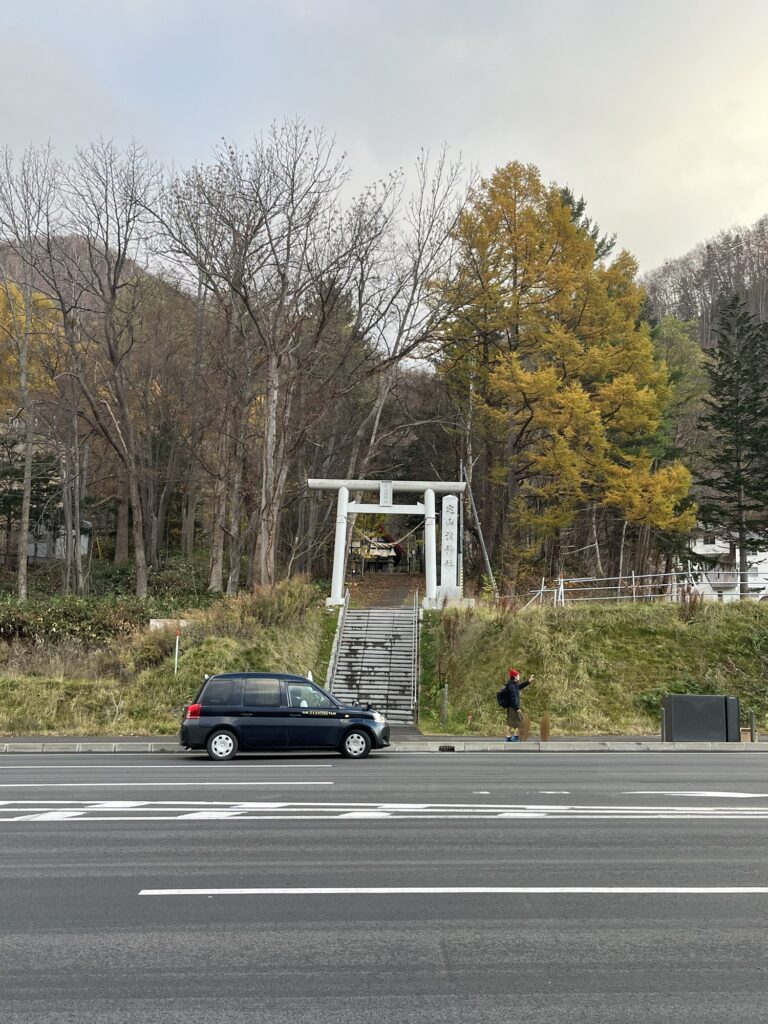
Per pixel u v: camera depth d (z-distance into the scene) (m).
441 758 18.98
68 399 41.59
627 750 21.92
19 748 21.22
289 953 5.86
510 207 42.03
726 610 29.80
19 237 37.44
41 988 5.28
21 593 38.97
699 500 55.22
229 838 9.39
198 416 45.09
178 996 5.15
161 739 22.28
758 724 25.58
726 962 5.71
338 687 28.48
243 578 51.91
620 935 6.23
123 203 37.44
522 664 28.05
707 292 91.38
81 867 8.15
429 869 8.05
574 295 43.03
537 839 9.34
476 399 42.50
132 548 60.56
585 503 48.81
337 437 49.50
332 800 12.04
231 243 36.22
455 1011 4.94
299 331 37.62
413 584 58.78
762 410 49.56
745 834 9.64
